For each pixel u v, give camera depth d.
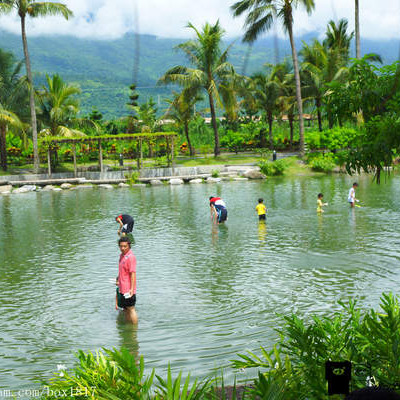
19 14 41.62
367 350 3.95
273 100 57.44
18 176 42.09
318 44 49.97
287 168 42.62
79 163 53.56
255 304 9.22
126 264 8.83
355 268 11.62
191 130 71.69
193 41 47.97
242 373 6.10
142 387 3.35
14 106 44.75
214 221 19.73
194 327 8.09
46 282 11.44
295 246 14.45
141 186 39.47
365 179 35.41
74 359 6.92
